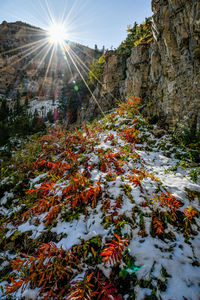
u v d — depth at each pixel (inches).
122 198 106.4
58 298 60.5
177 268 66.2
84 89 1042.1
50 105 2920.8
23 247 90.0
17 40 5132.9
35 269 72.5
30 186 154.3
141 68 339.9
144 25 401.1
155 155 173.0
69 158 170.7
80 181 117.4
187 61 179.2
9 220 116.3
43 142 249.4
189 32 166.1
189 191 111.1
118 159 164.4
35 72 4320.9
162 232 80.3
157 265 67.7
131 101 322.3
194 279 62.3
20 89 3769.7
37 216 109.4
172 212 92.9
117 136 230.7
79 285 60.3
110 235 83.6
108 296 55.4
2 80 3848.4
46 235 92.7
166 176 133.4
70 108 1070.4
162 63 230.1
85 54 3051.2
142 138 212.5
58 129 265.9
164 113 231.0
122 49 544.7
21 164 209.8
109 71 555.8
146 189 113.7
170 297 57.1
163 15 207.0
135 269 66.9
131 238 80.2
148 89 312.7
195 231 83.4
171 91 214.4
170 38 199.0
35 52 4987.7
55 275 68.3
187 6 159.5
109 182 124.9
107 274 67.7
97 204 105.8
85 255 76.3
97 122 365.7
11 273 76.5
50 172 151.8
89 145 212.1
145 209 95.8
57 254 76.7
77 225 94.1
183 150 168.4
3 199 148.1
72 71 2849.4
